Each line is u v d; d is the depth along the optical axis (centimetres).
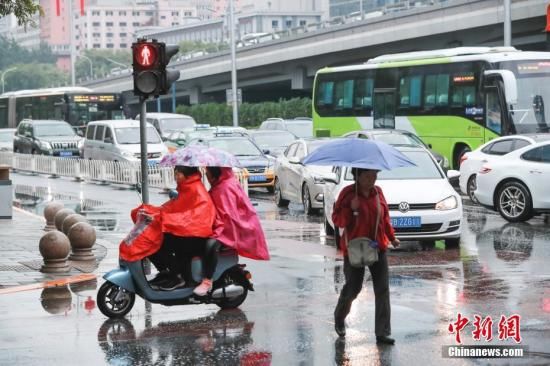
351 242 1352
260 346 1366
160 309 1658
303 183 3316
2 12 2873
